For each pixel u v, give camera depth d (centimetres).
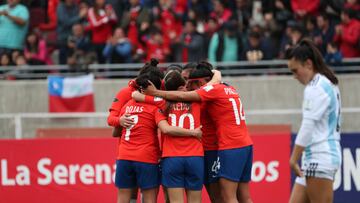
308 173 2681
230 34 5234
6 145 4122
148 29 5462
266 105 5194
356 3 5294
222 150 3034
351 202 3928
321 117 2650
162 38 5453
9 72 5450
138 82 3036
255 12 5906
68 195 4081
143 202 3134
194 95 3006
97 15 5478
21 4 5681
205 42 5322
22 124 5094
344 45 5250
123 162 3111
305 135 2641
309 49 2695
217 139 3105
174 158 3025
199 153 3041
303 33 5122
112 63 5381
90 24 5478
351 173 3938
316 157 2664
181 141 3033
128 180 3139
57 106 5131
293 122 4944
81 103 5156
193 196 3042
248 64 5166
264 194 3991
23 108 5284
